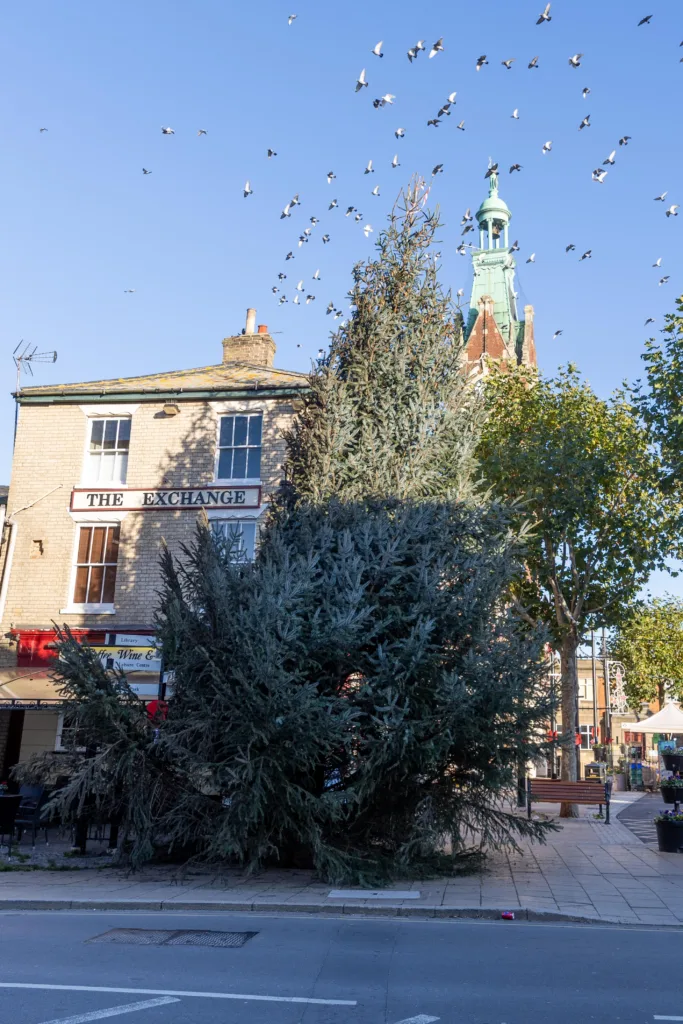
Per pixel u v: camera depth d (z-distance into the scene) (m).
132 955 7.81
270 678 11.23
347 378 16.91
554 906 10.31
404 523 13.77
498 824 12.95
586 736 53.22
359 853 12.46
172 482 22.17
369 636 12.23
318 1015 6.04
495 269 73.00
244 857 12.45
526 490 22.11
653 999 6.55
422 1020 5.97
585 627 24.05
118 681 13.09
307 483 15.89
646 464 21.94
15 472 23.02
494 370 25.28
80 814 13.41
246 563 13.55
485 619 12.96
